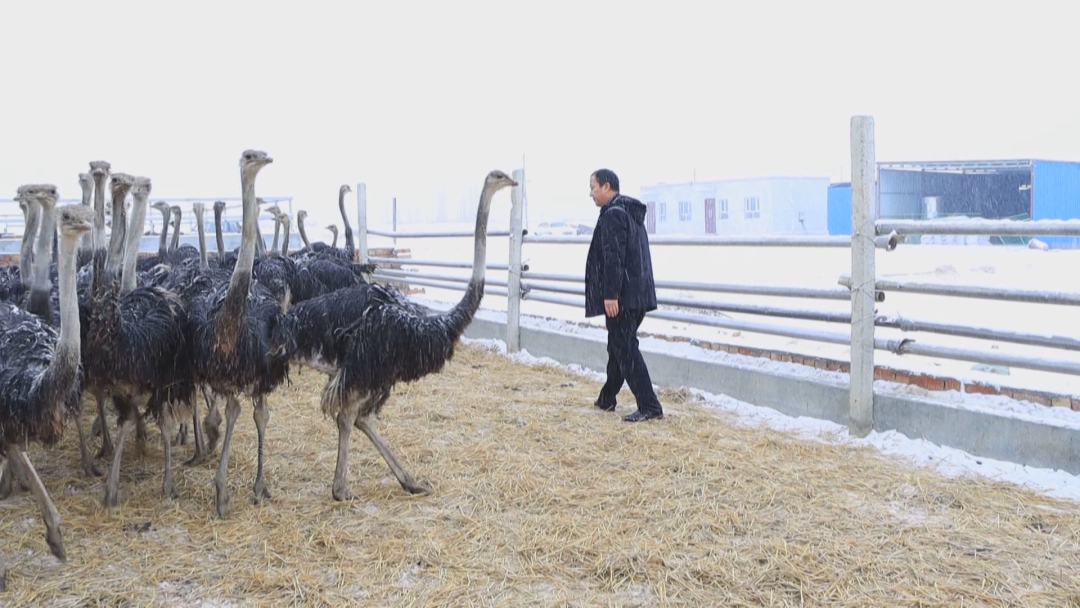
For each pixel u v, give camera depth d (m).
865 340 6.28
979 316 12.59
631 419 6.86
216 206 9.73
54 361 4.11
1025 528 4.69
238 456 6.16
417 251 33.19
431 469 5.80
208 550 4.61
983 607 3.89
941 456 5.80
